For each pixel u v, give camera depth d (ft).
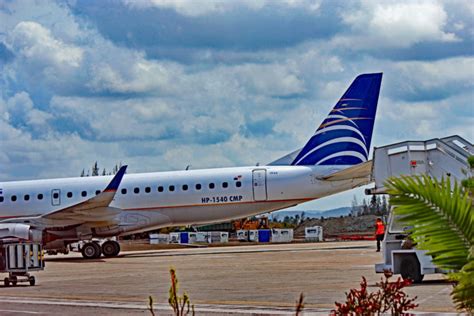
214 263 225.56
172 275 55.21
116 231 277.44
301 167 277.64
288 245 394.32
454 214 37.04
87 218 271.49
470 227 36.86
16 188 285.64
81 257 301.63
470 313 41.32
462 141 185.98
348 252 272.51
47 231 274.16
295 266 197.26
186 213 278.67
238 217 279.69
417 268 134.41
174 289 54.95
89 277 182.91
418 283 134.62
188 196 277.64
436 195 37.35
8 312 114.73
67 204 282.97
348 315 58.85
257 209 277.23
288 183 275.39
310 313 100.73
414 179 38.04
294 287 138.10
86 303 123.75
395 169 186.09
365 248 310.65
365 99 280.51
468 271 36.76
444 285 131.54
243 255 273.54
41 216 272.10
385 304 59.98
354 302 56.13
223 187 276.62
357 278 153.17
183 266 215.10
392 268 136.26
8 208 284.00
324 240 503.20
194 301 120.88
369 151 280.51
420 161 185.88
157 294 134.62
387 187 38.52
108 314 108.37
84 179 287.07
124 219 279.28
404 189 37.83
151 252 335.26
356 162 279.08
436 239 37.19
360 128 280.10
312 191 275.39
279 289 135.44
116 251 288.10
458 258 37.04
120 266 225.76
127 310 112.37
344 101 280.92
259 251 308.19
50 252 343.26
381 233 277.44
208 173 279.90
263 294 127.75
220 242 505.25
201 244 449.89
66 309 116.47
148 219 279.08
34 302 128.16
